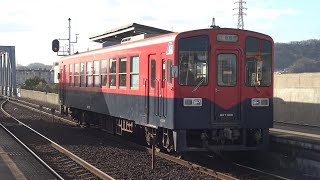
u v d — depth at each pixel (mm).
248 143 12445
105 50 17578
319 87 21266
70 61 23094
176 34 11734
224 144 12117
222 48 11969
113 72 16656
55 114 31453
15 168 11453
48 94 48312
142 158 13352
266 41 12352
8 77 75375
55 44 42562
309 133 15453
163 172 11164
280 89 22062
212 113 11875
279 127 18219
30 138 18500
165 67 12227
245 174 11062
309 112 19766
